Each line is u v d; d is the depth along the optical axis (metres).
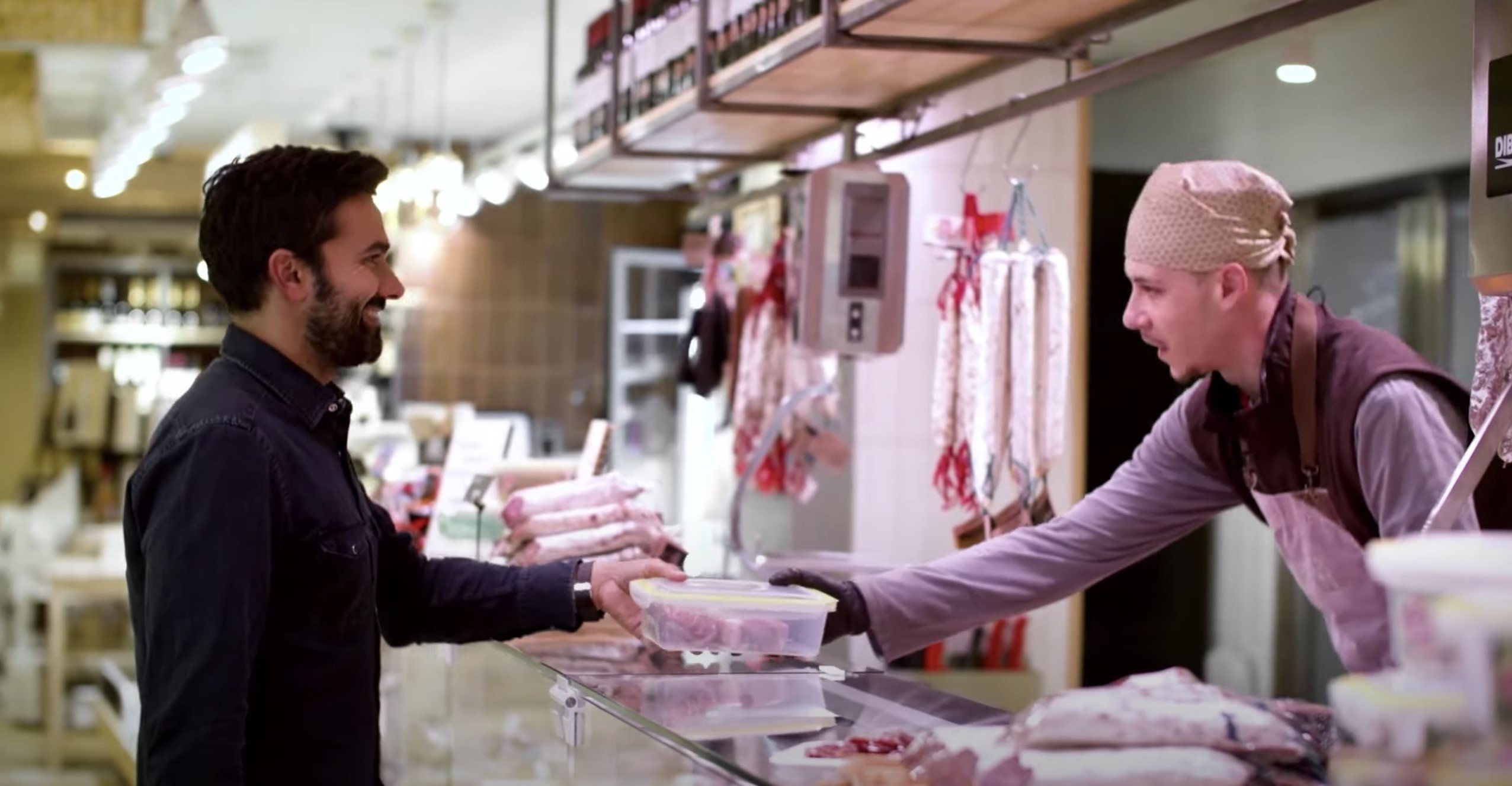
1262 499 2.11
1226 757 1.22
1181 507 2.27
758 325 4.10
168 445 1.89
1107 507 2.29
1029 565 2.29
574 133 4.82
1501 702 0.89
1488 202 1.83
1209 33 2.13
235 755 1.80
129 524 1.98
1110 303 4.29
